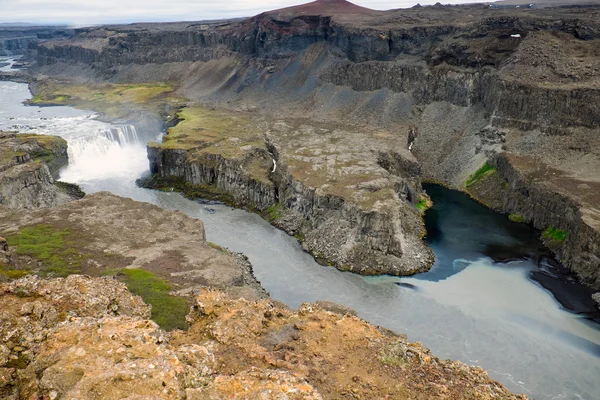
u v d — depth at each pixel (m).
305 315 44.06
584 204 91.12
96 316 34.31
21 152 121.75
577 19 143.88
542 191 102.12
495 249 95.69
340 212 98.25
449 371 36.56
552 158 115.88
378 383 33.56
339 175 111.19
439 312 74.69
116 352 26.92
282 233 105.50
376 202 95.19
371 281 84.75
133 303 39.31
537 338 67.94
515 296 78.81
